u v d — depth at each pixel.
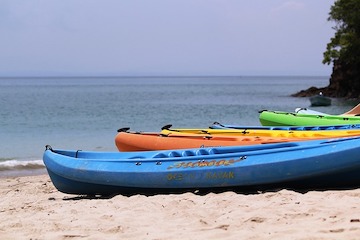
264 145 9.41
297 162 8.20
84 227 6.44
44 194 10.25
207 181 8.52
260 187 8.45
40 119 35.34
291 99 66.56
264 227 6.02
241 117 37.31
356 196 7.48
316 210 6.62
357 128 13.93
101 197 9.40
